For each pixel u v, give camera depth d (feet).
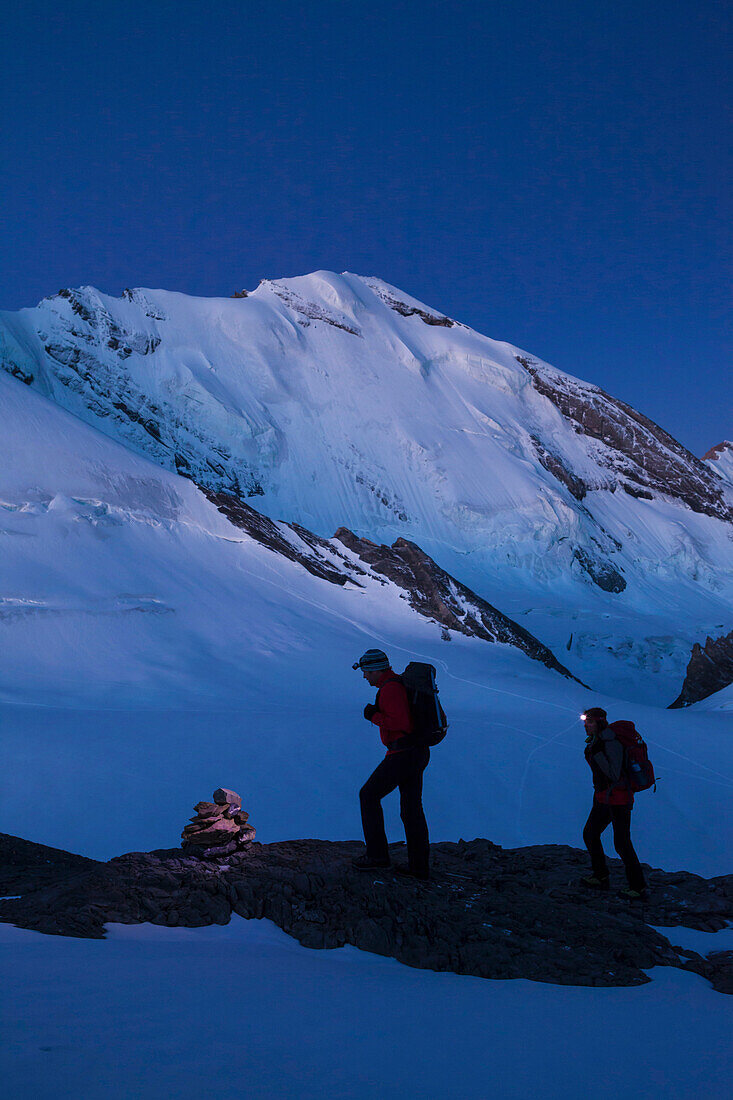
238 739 98.94
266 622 181.98
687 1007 13.01
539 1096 8.27
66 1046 8.51
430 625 205.98
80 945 13.85
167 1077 7.86
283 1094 7.70
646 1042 10.64
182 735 99.25
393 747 19.80
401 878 19.24
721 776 100.78
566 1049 10.07
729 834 81.25
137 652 152.56
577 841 77.20
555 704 143.84
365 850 22.09
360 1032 10.11
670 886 23.43
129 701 124.06
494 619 215.10
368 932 15.94
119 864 18.25
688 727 128.26
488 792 88.69
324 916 16.87
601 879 22.90
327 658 166.50
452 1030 10.55
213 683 141.79
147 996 10.78
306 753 95.81
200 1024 9.78
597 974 15.12
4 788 75.05
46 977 11.36
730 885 23.25
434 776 91.71
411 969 14.80
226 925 16.48
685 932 19.33
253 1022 10.07
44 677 132.77
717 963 16.56
